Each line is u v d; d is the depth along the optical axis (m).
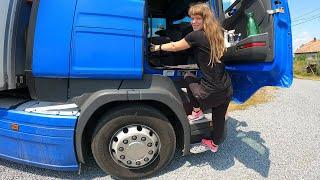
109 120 3.55
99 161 3.64
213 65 3.40
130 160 3.64
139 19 3.50
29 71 3.46
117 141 3.59
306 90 13.04
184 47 3.51
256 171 4.12
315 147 5.10
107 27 3.41
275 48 3.60
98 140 3.58
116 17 3.44
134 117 3.59
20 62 3.59
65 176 3.79
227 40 4.13
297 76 31.16
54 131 3.41
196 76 3.83
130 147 3.60
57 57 3.38
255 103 8.64
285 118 7.03
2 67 3.37
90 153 4.25
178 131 4.03
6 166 3.96
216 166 4.21
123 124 3.58
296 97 10.44
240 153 4.70
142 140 3.62
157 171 3.84
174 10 5.00
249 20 3.85
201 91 3.51
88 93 3.54
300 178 3.97
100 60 3.43
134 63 3.51
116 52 3.45
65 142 3.45
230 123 6.39
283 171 4.16
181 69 3.86
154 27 5.12
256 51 3.66
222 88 3.47
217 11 4.18
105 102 3.45
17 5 3.46
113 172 3.67
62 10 3.36
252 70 3.90
